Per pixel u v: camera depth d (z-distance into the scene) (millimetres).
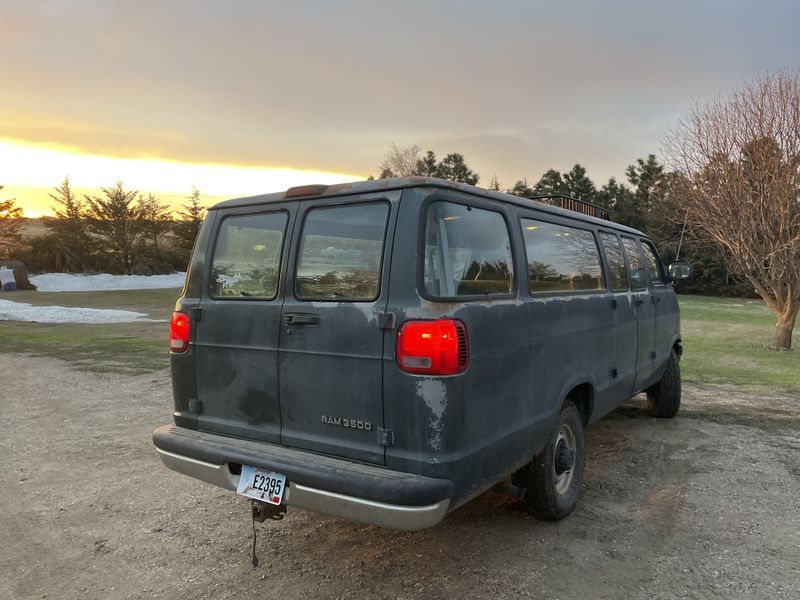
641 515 4059
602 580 3201
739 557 3453
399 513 2660
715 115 13180
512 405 3250
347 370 2949
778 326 13531
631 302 5148
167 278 49500
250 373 3322
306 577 3287
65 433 6199
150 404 7516
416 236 2850
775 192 12383
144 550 3621
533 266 3684
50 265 49844
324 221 3170
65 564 3451
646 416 6770
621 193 45781
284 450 3154
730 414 6898
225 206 3623
